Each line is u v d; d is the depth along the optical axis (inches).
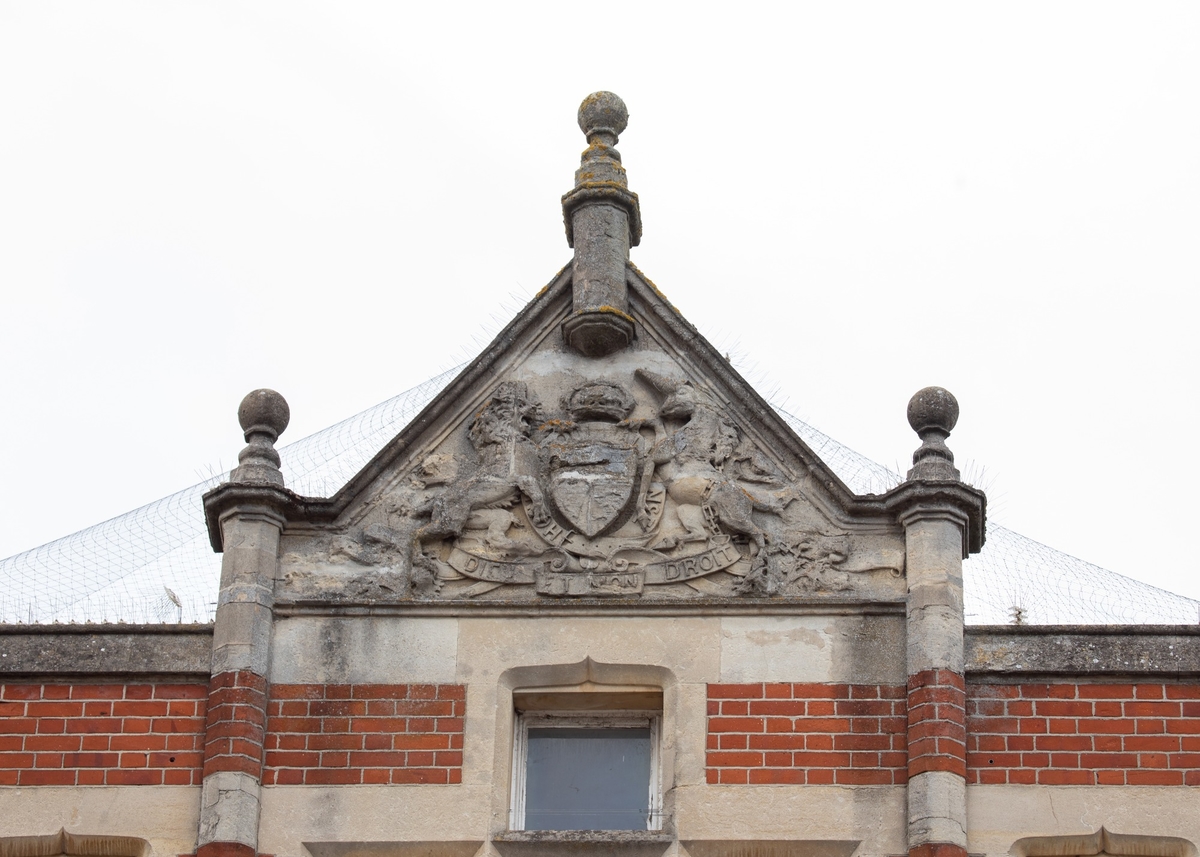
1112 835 787.4
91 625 833.5
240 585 829.2
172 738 813.2
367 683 816.9
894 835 783.7
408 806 796.0
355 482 852.0
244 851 783.7
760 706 806.5
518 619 826.8
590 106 940.0
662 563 834.8
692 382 872.3
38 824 799.7
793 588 828.6
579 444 858.8
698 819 789.2
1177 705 806.5
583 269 893.8
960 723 796.6
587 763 829.8
